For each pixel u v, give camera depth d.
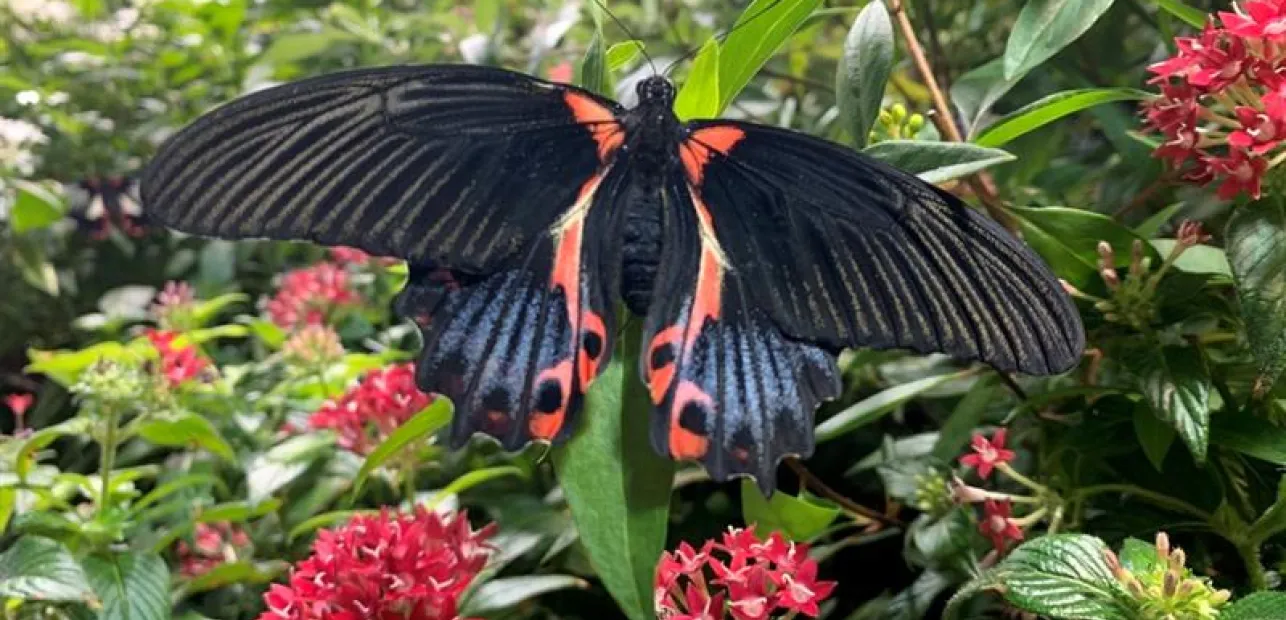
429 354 0.15
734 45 0.20
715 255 0.16
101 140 0.46
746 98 0.31
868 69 0.20
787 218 0.16
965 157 0.18
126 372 0.26
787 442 0.15
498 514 0.26
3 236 0.43
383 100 0.15
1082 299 0.20
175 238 0.45
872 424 0.28
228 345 0.44
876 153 0.18
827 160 0.16
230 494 0.31
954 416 0.23
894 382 0.27
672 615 0.17
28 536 0.22
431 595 0.18
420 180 0.15
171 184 0.14
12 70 0.47
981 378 0.23
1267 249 0.17
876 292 0.15
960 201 0.15
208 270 0.43
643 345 0.15
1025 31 0.20
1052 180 0.28
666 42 0.38
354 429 0.26
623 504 0.15
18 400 0.34
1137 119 0.26
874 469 0.27
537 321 0.15
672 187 0.16
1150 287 0.19
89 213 0.45
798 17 0.20
